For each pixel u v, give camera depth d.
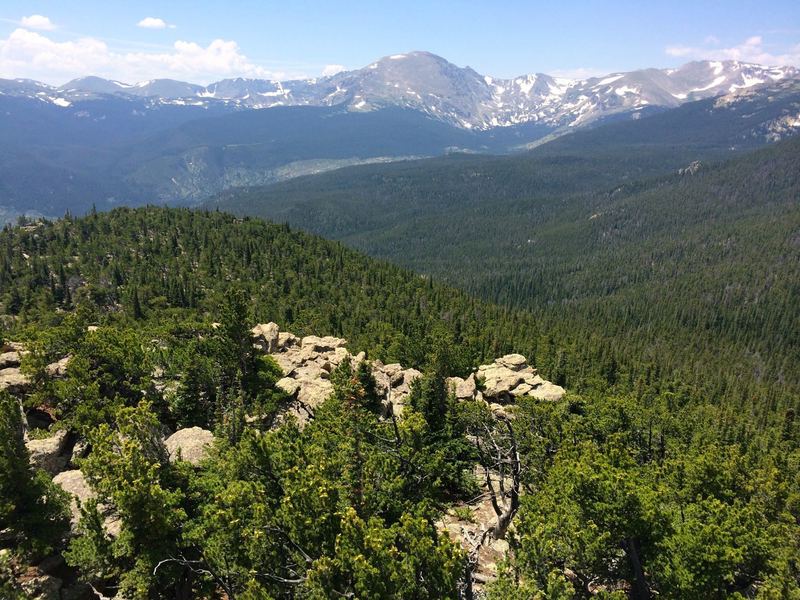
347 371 54.97
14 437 29.67
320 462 29.34
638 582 30.69
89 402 40.97
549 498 34.44
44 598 26.52
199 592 27.73
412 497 34.62
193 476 32.34
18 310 167.75
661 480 44.91
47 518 29.09
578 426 56.47
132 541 26.73
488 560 33.62
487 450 45.09
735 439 110.44
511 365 82.06
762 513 45.47
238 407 45.50
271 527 25.73
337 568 23.16
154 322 135.50
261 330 78.12
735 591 31.23
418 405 47.50
